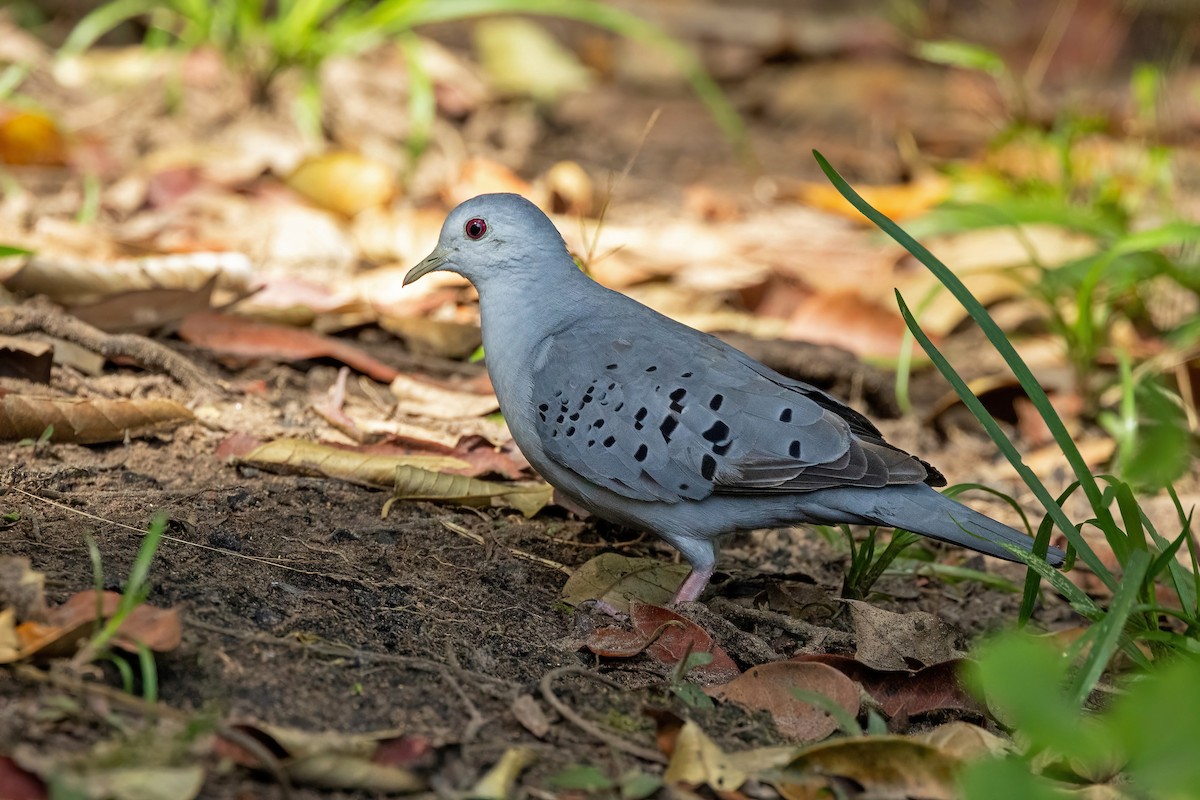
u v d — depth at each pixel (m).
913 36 23.20
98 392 9.76
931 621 7.79
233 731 5.71
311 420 10.04
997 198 15.76
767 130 20.52
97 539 7.61
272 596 7.33
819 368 12.12
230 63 17.48
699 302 13.33
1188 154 18.73
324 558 7.95
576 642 7.54
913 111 21.06
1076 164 17.31
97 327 10.58
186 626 6.76
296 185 14.70
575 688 6.98
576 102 20.47
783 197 16.92
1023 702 4.96
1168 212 15.59
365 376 10.94
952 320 13.80
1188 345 12.68
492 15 23.98
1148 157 17.30
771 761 6.36
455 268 8.75
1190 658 7.35
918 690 7.26
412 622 7.41
